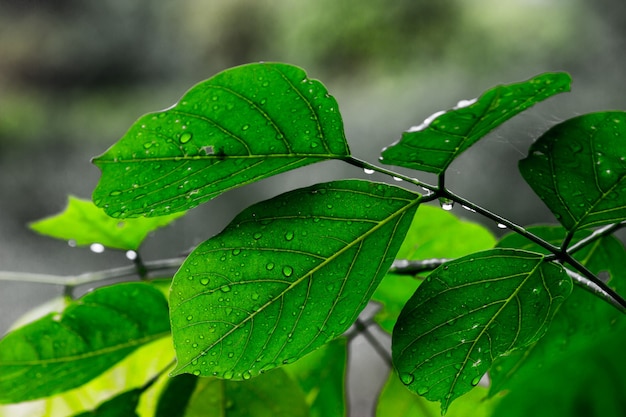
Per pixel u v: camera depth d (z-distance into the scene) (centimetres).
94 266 247
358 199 50
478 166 227
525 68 271
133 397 60
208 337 50
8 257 259
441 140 49
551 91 48
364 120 280
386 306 64
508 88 47
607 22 264
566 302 58
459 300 50
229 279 50
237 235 50
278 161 50
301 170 258
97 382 63
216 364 50
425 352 50
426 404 64
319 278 50
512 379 58
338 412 64
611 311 58
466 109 48
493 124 49
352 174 259
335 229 50
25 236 270
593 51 262
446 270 50
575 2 271
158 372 63
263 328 50
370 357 192
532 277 50
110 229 68
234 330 50
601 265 59
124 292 59
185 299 50
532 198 223
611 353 58
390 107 279
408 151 50
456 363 50
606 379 57
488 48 279
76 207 67
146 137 48
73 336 58
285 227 50
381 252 51
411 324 50
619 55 258
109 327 59
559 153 51
